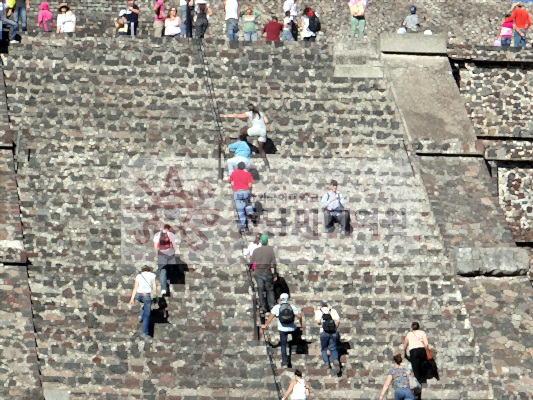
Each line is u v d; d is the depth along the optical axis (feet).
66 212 89.04
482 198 92.43
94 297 83.97
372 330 83.66
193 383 79.87
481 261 86.89
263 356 81.56
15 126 94.27
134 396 78.95
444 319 84.53
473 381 81.30
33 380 78.23
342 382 80.64
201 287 85.20
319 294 85.81
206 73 99.96
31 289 84.02
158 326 82.58
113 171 92.22
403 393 77.41
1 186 89.35
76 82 98.07
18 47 99.30
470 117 104.99
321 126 97.45
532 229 103.60
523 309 85.10
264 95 99.30
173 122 96.37
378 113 98.99
